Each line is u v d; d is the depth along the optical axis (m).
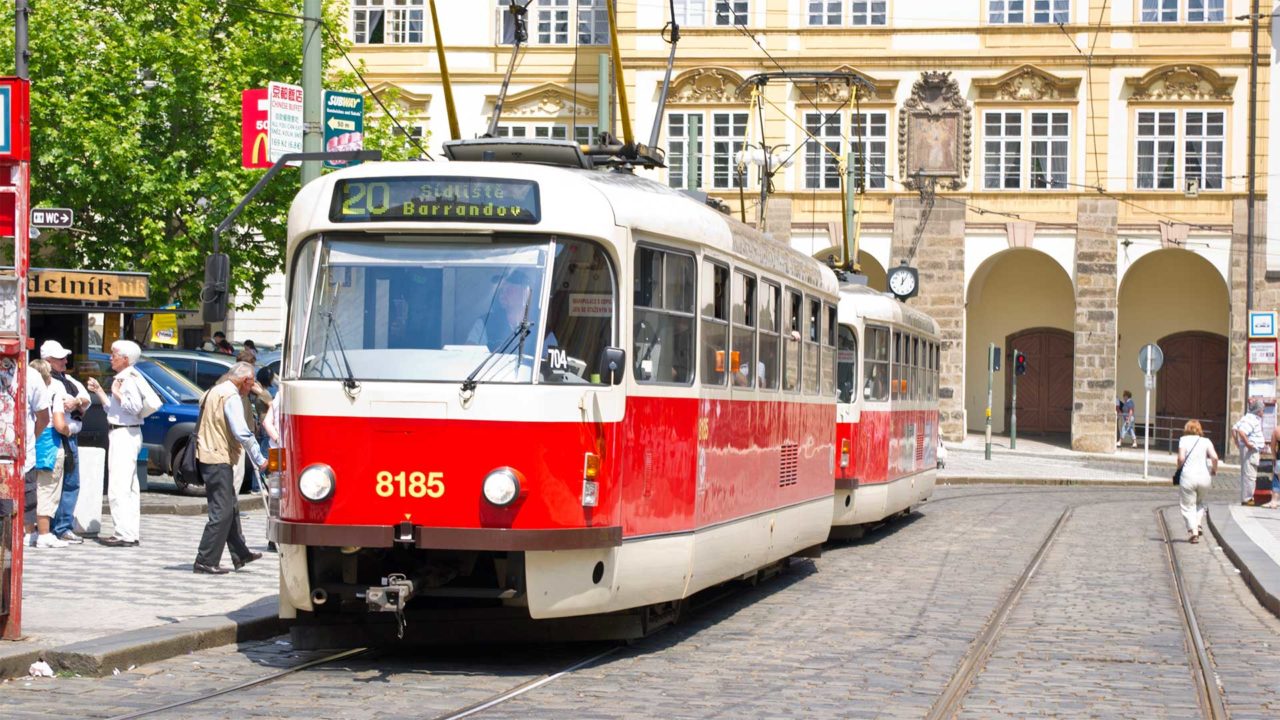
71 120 35.75
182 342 51.34
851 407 21.47
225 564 16.31
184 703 9.43
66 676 10.40
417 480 10.72
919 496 26.23
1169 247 49.44
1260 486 31.34
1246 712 10.11
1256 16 47.47
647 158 14.48
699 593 15.11
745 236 14.26
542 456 10.76
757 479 14.73
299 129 17.70
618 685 10.44
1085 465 45.84
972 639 13.02
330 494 10.83
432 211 11.11
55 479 17.61
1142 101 49.44
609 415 11.18
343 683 10.31
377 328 11.09
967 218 49.91
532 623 11.77
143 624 11.90
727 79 50.00
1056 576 18.33
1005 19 49.81
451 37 50.34
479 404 10.73
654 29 50.22
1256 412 31.75
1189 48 49.19
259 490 25.61
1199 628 14.22
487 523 10.66
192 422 24.58
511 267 11.05
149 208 36.66
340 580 11.32
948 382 49.81
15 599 10.92
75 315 25.83
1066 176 49.66
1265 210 49.06
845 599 15.68
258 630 12.27
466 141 13.19
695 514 12.73
